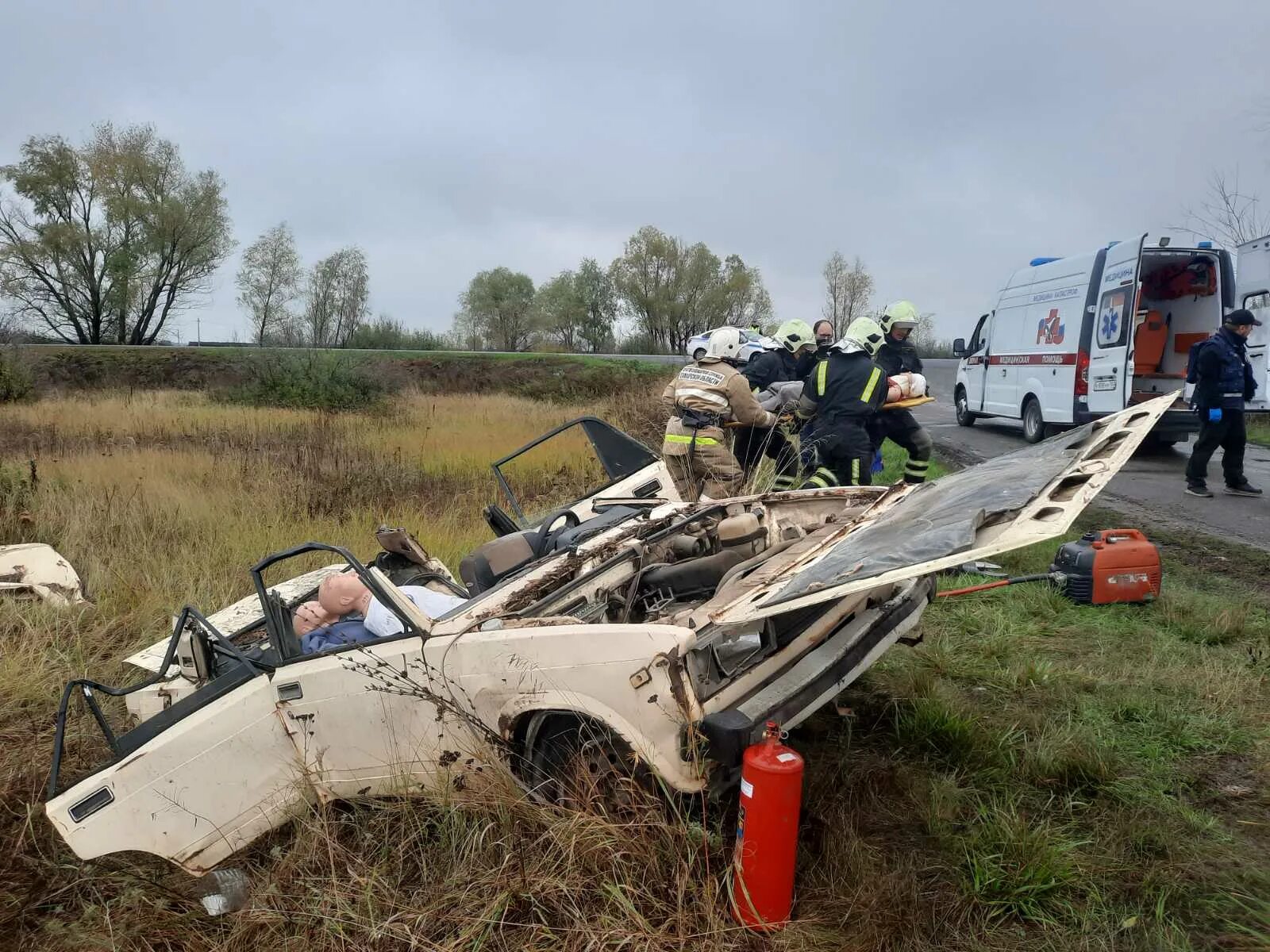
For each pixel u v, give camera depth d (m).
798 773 2.56
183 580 6.37
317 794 3.28
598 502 5.00
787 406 7.27
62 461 10.81
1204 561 6.66
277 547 6.97
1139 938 2.56
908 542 2.63
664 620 3.02
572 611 3.47
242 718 3.21
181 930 3.00
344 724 3.21
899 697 4.18
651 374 23.56
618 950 2.54
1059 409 12.09
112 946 2.89
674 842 2.79
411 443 12.68
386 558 4.50
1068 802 3.23
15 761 3.98
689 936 2.56
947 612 5.43
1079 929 2.62
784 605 2.62
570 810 2.98
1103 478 2.63
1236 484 9.20
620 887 2.68
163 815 3.15
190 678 3.65
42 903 3.20
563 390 22.39
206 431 14.06
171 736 3.16
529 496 9.04
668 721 2.81
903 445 7.58
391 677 3.15
